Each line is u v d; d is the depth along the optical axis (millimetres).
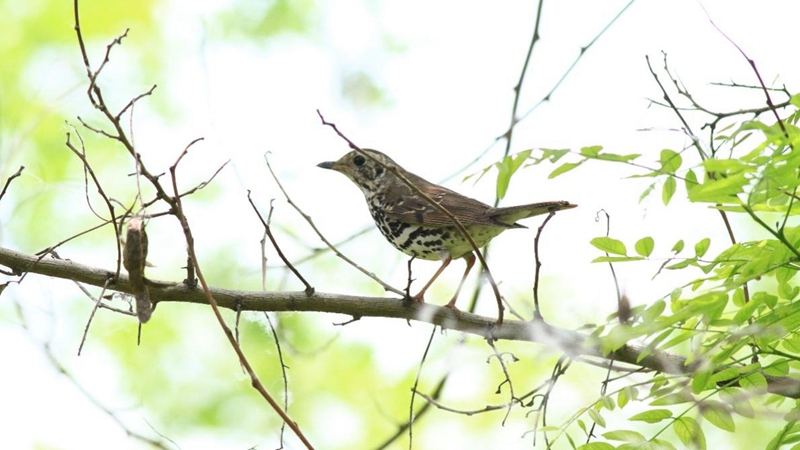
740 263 7270
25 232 15859
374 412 15203
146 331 15883
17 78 16812
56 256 8617
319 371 15383
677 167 6668
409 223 11617
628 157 6719
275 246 8766
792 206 6855
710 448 14078
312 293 8969
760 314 7270
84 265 8617
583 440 13438
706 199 6312
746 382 7492
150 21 17781
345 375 15391
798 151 5902
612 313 6891
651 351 6863
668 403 7426
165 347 15820
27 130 15156
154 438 12445
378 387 15383
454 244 11539
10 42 17281
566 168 6938
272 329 8805
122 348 15711
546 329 8453
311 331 15492
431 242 11578
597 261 7355
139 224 7492
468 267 11672
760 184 5938
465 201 11625
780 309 6953
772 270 7004
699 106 8328
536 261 8461
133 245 7457
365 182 12922
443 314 9234
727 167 5961
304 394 15266
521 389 14531
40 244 15883
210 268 15867
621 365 9383
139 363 15641
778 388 7559
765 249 7012
